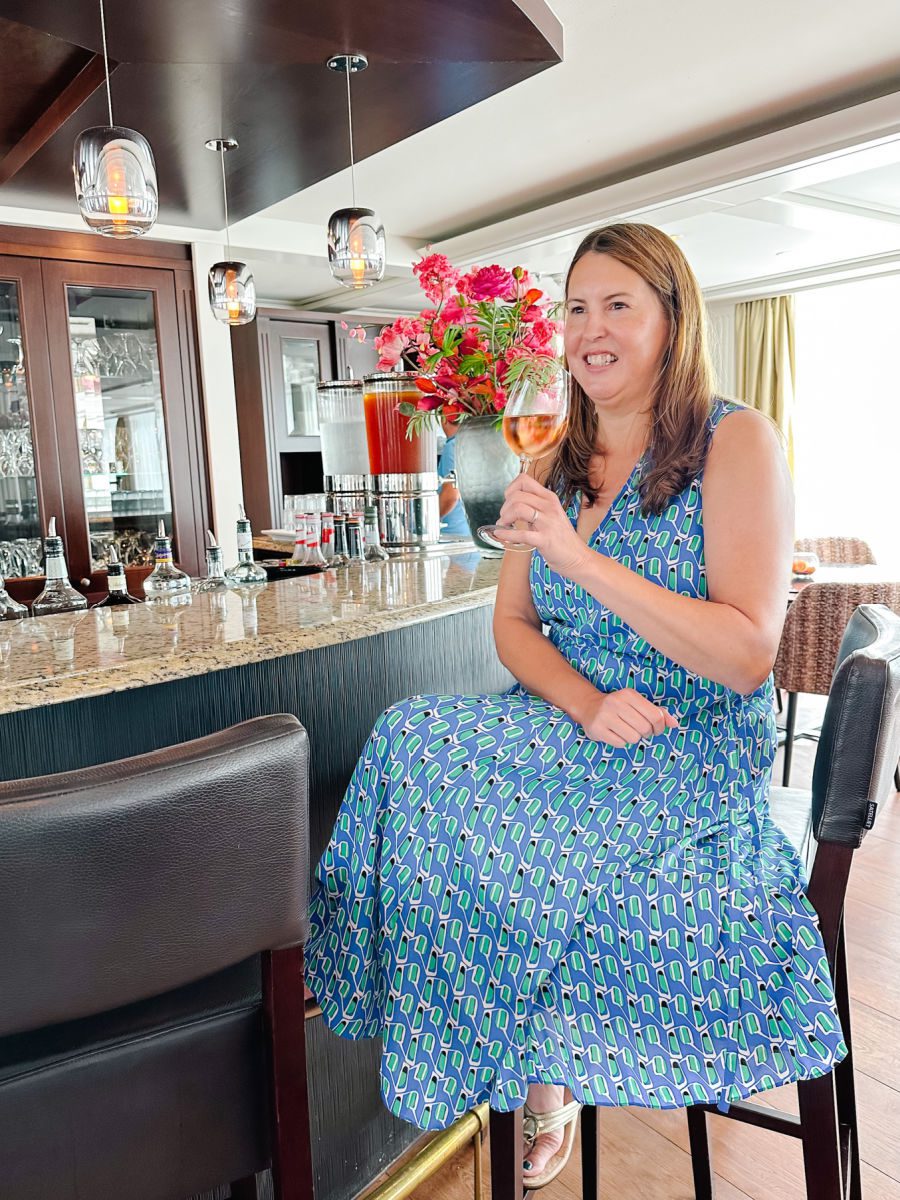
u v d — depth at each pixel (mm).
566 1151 1474
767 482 1115
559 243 5207
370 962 1176
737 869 1045
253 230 5004
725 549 1114
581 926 1042
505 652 1297
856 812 997
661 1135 1757
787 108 3873
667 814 1093
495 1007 1069
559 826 1074
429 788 1126
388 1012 1136
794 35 3195
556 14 2941
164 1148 906
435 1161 1294
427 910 1111
